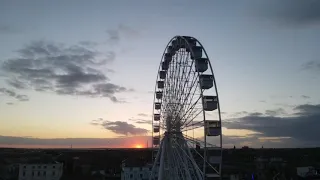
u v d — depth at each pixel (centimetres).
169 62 3847
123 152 15338
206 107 2803
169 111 3500
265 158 11950
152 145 4222
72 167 10156
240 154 13762
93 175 9581
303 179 8662
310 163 11675
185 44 3272
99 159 13262
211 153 2758
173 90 3553
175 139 3247
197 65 2953
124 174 8600
